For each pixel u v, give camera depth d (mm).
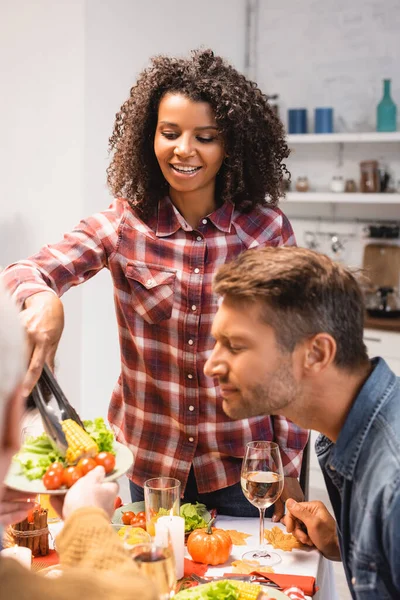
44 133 3756
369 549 1188
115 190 2100
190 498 2037
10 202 3906
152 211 2021
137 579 905
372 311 4637
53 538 1770
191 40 4453
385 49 4777
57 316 1698
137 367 2041
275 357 1249
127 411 2074
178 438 2012
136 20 3928
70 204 3723
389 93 4641
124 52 3865
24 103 3797
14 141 3854
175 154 1906
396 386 1274
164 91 1949
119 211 2053
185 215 2016
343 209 5031
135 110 1984
